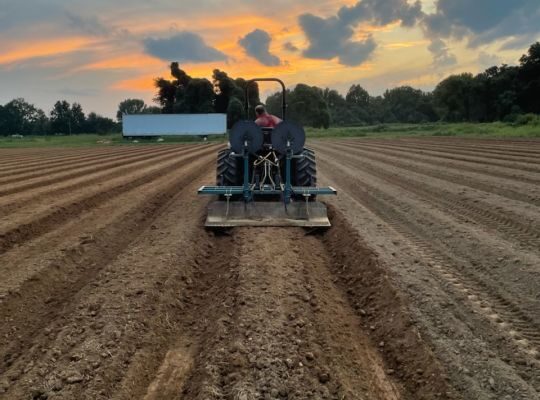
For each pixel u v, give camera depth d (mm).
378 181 15188
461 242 7766
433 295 5574
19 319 5527
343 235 8414
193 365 4523
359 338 5055
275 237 8258
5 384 4137
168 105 81375
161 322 5328
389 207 10852
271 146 9633
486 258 6941
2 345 4945
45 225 9648
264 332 4840
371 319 5469
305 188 9375
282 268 6746
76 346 4691
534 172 15945
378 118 138000
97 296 5820
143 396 4055
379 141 43625
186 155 29094
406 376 4289
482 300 5496
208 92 76125
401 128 70750
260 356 4410
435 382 4035
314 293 5969
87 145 52500
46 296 6227
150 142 56844
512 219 9195
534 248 7387
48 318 5598
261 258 7129
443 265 6695
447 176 15781
